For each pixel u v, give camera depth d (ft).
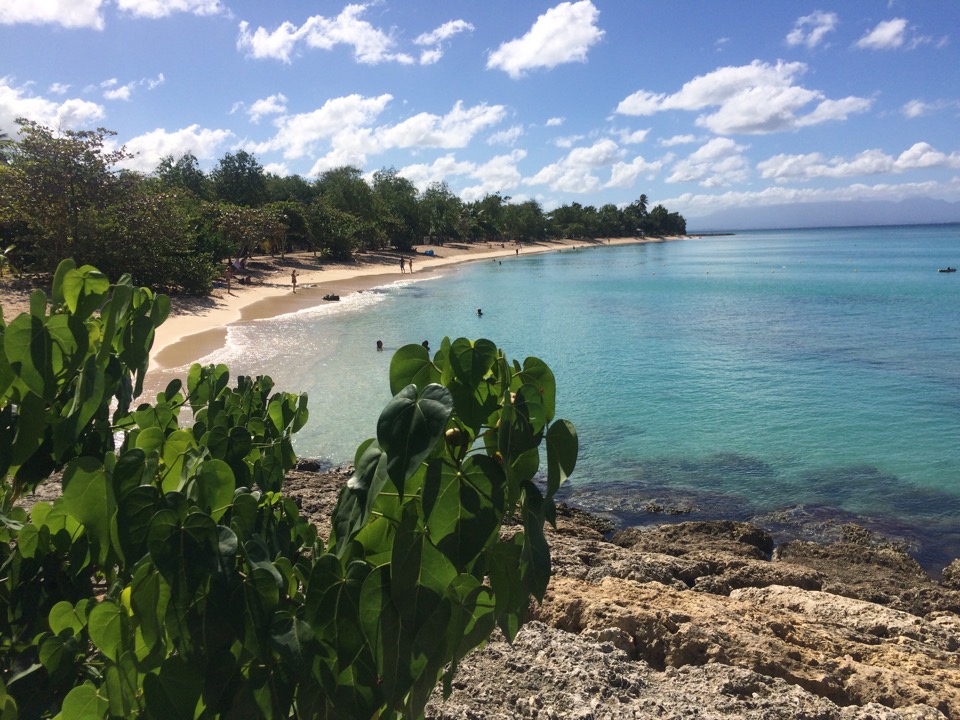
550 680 13.55
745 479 44.83
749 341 100.89
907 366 81.25
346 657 4.91
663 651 16.28
